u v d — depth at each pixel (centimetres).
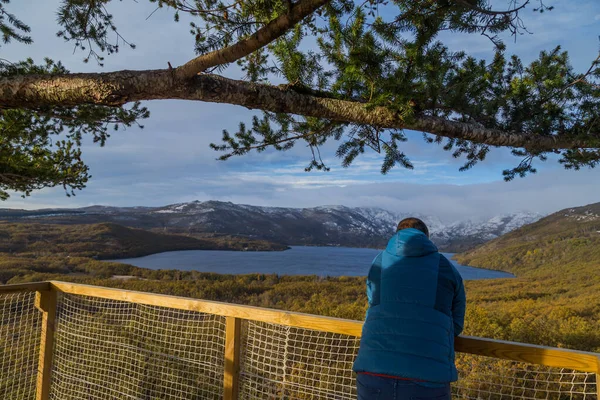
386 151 322
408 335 158
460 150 353
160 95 230
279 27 192
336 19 254
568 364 161
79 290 303
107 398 307
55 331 321
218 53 207
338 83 266
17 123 463
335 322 207
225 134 363
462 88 259
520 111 289
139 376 299
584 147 301
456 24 242
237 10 252
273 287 3516
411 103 247
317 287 3294
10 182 585
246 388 244
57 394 312
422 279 168
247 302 2881
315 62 278
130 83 219
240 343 245
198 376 289
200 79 231
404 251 178
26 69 292
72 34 317
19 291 299
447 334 160
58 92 224
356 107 257
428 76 240
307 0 181
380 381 157
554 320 1095
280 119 353
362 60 237
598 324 1033
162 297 265
